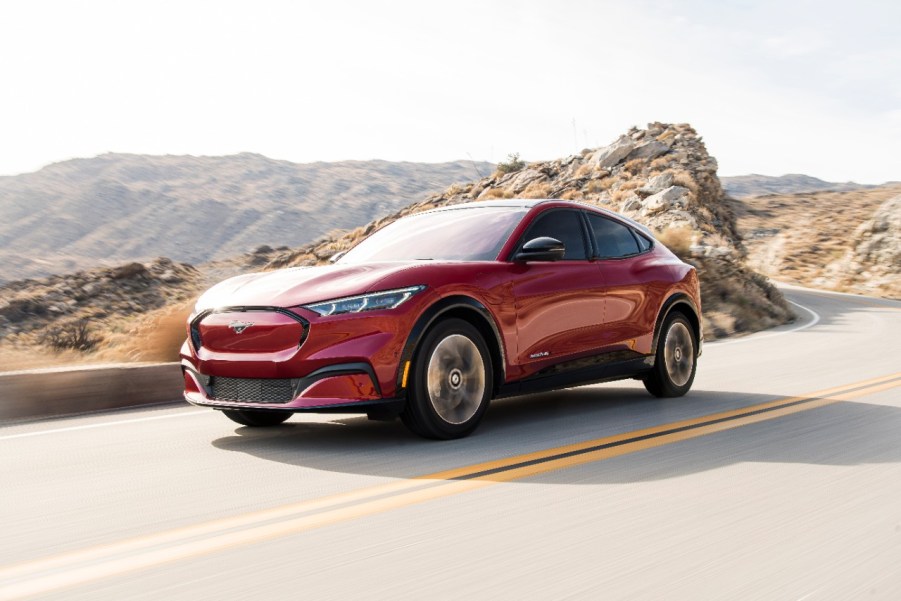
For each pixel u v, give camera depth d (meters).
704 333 16.47
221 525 3.71
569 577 3.01
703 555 3.25
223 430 6.32
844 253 64.88
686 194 34.81
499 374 5.88
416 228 6.73
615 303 6.82
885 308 28.34
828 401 7.25
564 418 6.46
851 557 3.24
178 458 5.26
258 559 3.22
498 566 3.13
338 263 6.52
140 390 7.98
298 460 5.08
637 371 7.14
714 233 31.19
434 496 4.14
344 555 3.26
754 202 113.44
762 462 4.88
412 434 5.84
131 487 4.52
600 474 4.58
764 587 2.93
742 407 6.97
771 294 24.52
